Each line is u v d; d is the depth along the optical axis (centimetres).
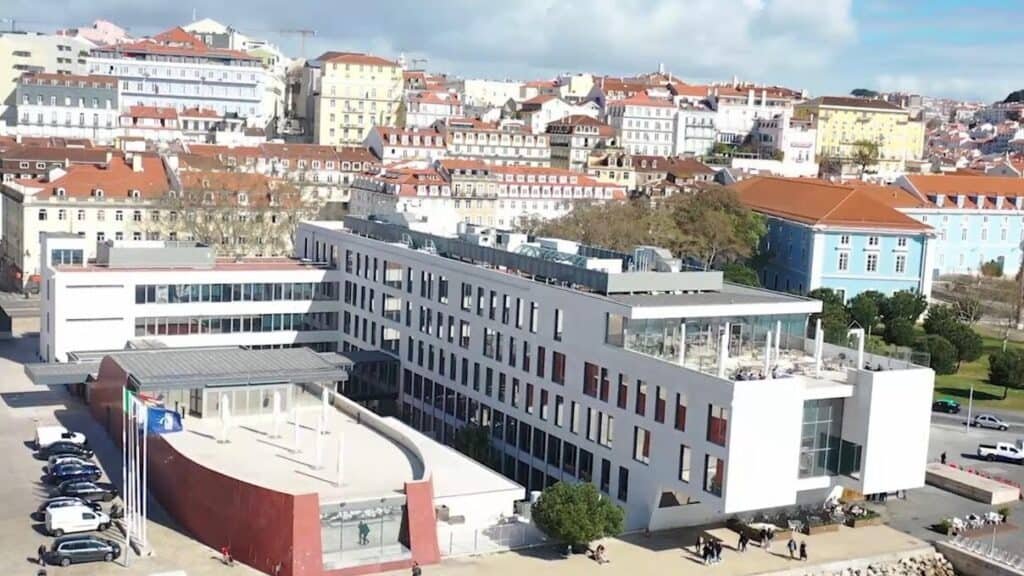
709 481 8194
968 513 9688
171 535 8081
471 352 11225
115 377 10012
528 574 7688
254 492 7488
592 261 10212
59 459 9256
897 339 14912
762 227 19062
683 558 8219
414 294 12294
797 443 8325
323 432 9175
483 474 8838
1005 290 18400
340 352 12738
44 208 17662
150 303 12825
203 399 9231
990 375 13938
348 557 7488
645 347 9088
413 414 12356
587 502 8012
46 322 12875
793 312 9544
